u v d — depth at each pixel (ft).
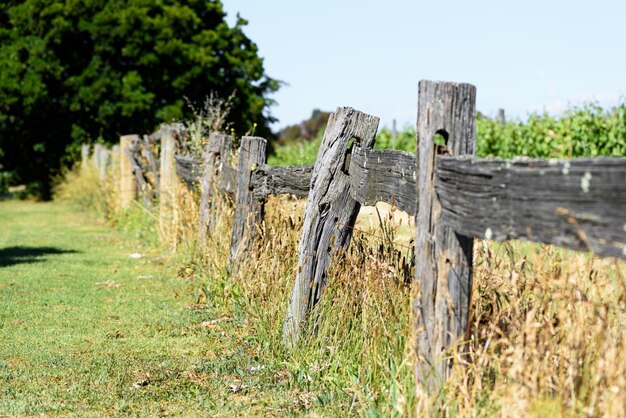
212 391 16.80
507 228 10.18
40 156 100.22
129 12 100.01
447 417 11.70
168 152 41.16
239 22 119.03
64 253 39.40
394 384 13.79
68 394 16.51
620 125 48.55
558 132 52.54
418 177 12.43
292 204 24.77
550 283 11.25
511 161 10.10
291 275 21.11
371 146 18.48
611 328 11.67
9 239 46.29
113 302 26.27
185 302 26.27
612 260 11.32
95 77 99.81
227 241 27.76
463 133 12.25
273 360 18.48
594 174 8.73
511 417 10.53
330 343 17.53
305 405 15.64
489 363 12.11
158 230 40.83
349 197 18.54
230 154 31.42
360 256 17.80
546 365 10.91
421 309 12.47
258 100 116.47
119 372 18.16
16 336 21.63
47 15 97.45
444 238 12.02
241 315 23.22
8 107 95.86
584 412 10.09
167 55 104.63
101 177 62.85
